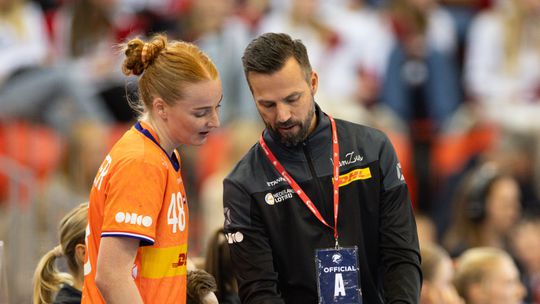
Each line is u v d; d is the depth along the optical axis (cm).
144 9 2292
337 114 2103
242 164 988
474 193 1778
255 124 2069
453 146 2259
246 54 939
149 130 894
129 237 857
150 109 901
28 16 2212
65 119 2014
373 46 2345
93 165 1881
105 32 2172
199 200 2011
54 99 2036
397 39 2323
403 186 981
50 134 1998
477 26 2452
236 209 972
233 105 2144
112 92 2086
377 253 982
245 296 963
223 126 2100
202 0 2206
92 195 898
